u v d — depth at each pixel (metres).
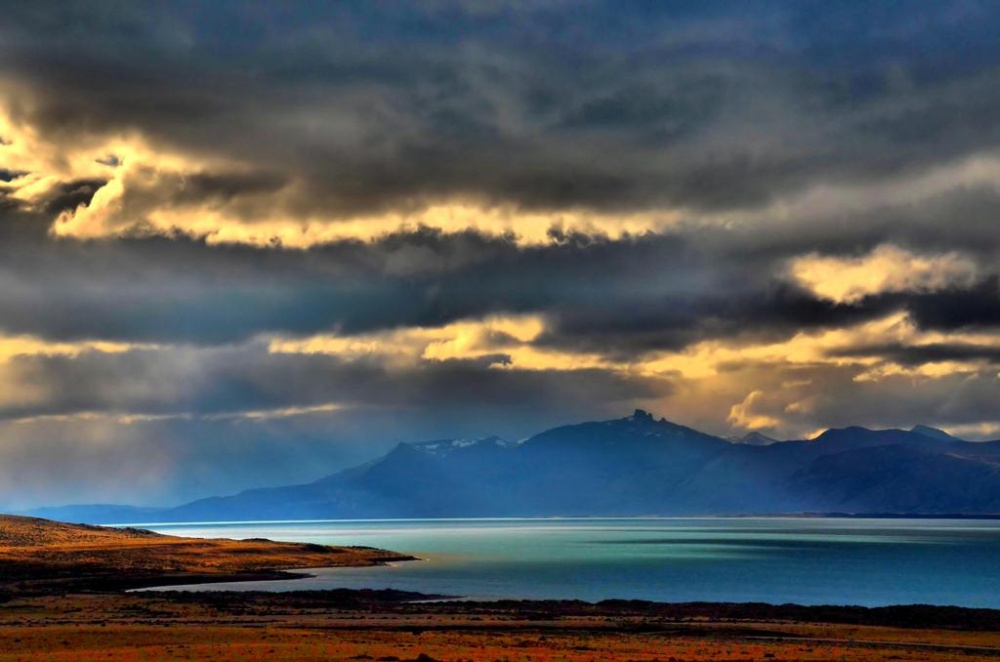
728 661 78.69
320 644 84.94
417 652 79.31
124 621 112.06
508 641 92.88
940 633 108.56
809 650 88.50
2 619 115.12
